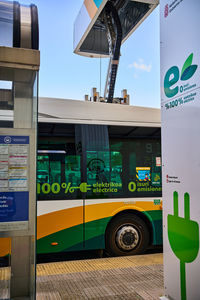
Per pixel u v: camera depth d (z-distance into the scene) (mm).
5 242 3219
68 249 6062
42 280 4707
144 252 7227
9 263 3207
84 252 7305
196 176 3139
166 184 3684
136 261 5781
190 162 3240
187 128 3303
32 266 3041
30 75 3188
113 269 5242
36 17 3248
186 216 3285
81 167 6297
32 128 3090
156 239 6719
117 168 6555
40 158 6090
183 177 3354
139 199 6641
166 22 3736
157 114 7035
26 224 2982
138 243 6680
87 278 4793
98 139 6484
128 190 6582
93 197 6309
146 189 6727
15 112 3307
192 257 3168
